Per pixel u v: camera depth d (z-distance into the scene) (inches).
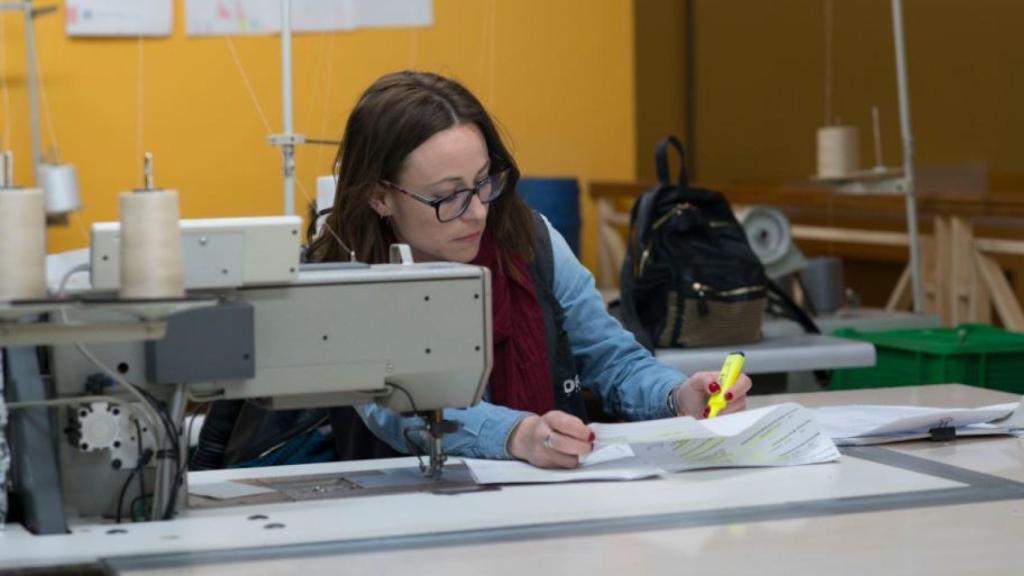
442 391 66.2
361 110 81.4
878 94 196.4
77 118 177.2
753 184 218.1
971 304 157.4
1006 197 153.3
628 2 198.7
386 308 63.6
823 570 50.3
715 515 59.4
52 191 163.6
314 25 181.0
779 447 71.3
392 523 59.0
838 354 123.3
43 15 175.2
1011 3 173.2
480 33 190.4
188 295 57.2
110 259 57.4
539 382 84.1
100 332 54.4
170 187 179.8
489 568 51.5
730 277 125.0
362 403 65.9
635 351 88.4
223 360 60.3
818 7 205.6
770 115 215.6
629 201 207.0
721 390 78.4
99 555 54.2
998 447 76.1
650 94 223.5
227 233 60.1
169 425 60.6
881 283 190.2
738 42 220.2
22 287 53.5
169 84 179.0
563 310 88.0
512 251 85.1
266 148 181.3
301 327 62.3
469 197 79.3
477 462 72.7
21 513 60.7
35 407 59.7
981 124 178.5
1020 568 50.3
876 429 77.4
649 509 61.0
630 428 69.1
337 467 73.1
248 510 62.3
